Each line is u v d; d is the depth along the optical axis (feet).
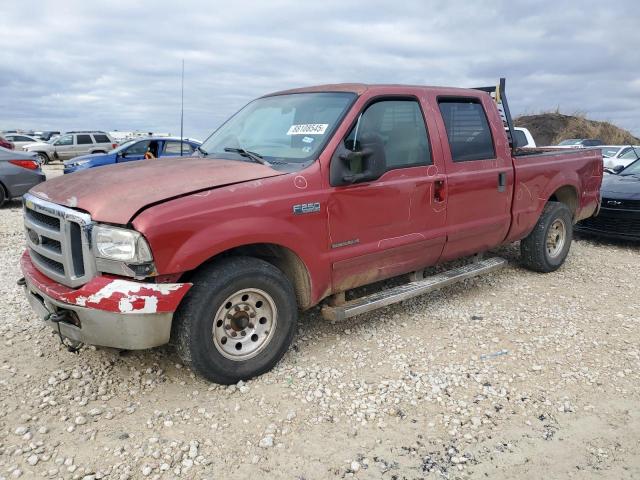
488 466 9.37
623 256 25.03
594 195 22.45
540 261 20.18
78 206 10.68
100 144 95.30
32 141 108.17
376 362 13.03
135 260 9.98
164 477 8.93
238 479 8.93
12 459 9.25
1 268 20.40
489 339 14.46
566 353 13.69
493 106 17.60
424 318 15.90
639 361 13.34
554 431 10.40
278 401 11.21
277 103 15.42
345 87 14.42
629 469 9.37
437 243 15.44
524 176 18.22
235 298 11.54
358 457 9.53
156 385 11.74
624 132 110.93
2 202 36.35
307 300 12.94
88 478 8.81
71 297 10.37
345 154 12.75
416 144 14.88
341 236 13.02
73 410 10.74
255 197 11.45
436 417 10.78
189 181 11.29
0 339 13.82
